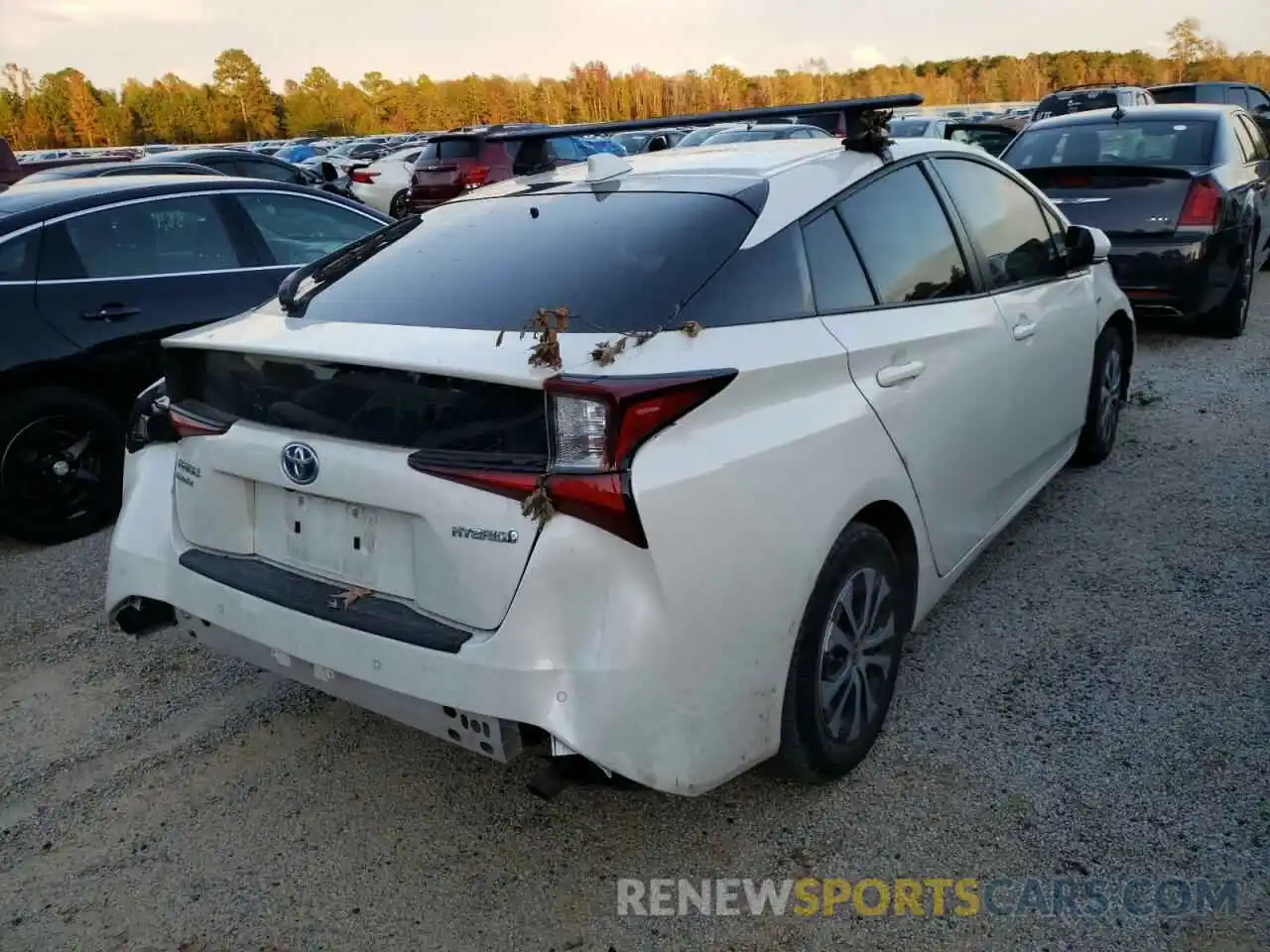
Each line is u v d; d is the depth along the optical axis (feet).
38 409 15.85
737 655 7.80
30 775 10.24
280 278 18.84
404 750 10.50
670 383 7.27
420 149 67.72
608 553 7.11
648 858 8.78
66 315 16.12
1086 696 10.69
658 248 8.83
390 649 7.63
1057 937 7.73
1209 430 18.53
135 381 16.88
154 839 9.27
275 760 10.39
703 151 11.43
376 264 10.16
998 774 9.55
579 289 8.50
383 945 7.98
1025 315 12.45
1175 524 14.71
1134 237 23.09
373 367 7.74
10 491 15.78
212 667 12.29
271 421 8.53
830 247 9.59
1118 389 17.17
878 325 9.63
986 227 12.36
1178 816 8.87
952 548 11.02
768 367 8.10
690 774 7.58
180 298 17.40
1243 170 25.02
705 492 7.40
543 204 10.45
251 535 8.95
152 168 30.04
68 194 17.03
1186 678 10.93
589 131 12.10
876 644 9.62
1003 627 12.16
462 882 8.61
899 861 8.57
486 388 7.30
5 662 12.55
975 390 11.01
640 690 7.20
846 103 10.78
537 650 7.20
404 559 7.88
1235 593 12.67
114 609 9.75
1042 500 15.78
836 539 8.75
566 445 7.07
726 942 7.86
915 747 10.00
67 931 8.22
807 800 9.33
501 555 7.25
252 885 8.68
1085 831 8.77
